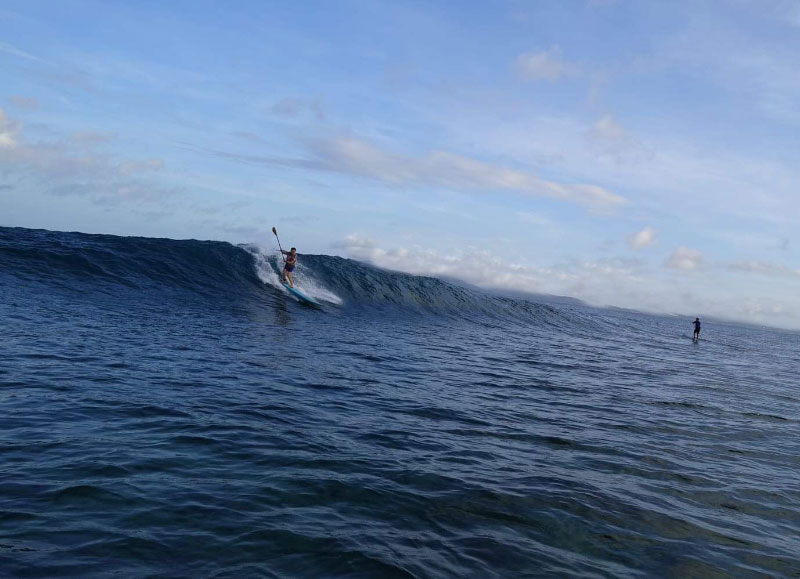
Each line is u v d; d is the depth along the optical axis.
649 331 42.53
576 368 15.75
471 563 3.98
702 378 16.36
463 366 13.89
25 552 3.53
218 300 19.92
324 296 24.97
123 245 23.41
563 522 4.86
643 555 4.38
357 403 8.65
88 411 6.72
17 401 6.82
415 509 4.84
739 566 4.35
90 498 4.42
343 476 5.44
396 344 16.67
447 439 7.15
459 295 32.06
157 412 6.98
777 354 35.78
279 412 7.60
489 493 5.36
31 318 12.70
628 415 9.70
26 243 20.95
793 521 5.42
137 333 12.67
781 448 8.34
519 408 9.49
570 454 6.99
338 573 3.64
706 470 6.82
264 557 3.78
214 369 9.95
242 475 5.24
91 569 3.42
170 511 4.34
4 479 4.61
